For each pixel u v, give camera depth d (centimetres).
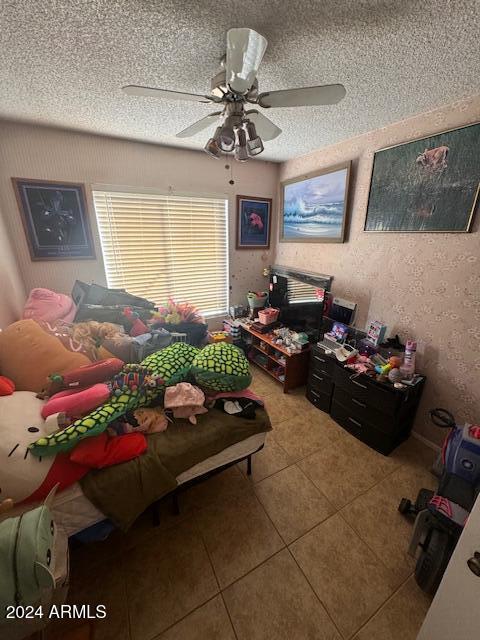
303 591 115
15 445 94
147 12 95
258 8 94
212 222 293
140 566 123
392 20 98
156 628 104
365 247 223
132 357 168
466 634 71
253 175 296
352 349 215
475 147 149
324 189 247
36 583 67
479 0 88
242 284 330
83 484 104
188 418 133
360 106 164
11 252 201
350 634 103
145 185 247
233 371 145
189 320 235
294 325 273
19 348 134
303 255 290
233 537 135
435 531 107
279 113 176
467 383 173
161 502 144
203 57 122
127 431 120
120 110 173
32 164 204
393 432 182
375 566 124
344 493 159
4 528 70
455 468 129
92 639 101
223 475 170
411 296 196
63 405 113
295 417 227
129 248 260
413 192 182
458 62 121
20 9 92
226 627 104
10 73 130
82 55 118
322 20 99
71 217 226
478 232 156
